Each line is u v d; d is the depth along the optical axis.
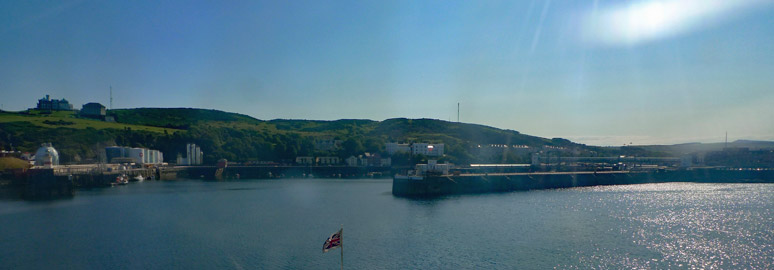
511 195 192.88
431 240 98.38
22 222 119.56
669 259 82.81
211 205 153.38
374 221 121.25
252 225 115.50
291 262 82.88
